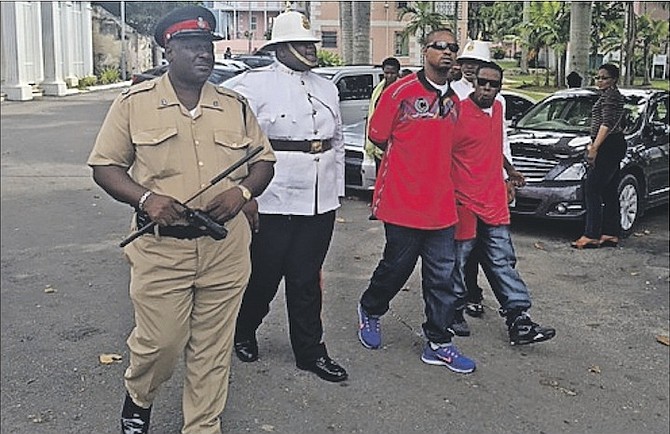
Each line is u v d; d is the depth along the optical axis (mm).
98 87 40875
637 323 6207
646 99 9828
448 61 4781
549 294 6953
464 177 5352
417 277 7293
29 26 33156
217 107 3695
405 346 5555
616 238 8742
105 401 4621
